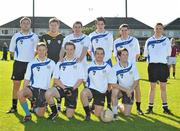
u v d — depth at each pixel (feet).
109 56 34.17
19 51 33.09
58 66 31.19
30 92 30.25
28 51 33.17
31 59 33.37
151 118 31.04
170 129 27.45
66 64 30.96
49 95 29.81
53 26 33.47
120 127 27.91
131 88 31.68
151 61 33.22
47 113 32.65
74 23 33.45
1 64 101.60
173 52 65.57
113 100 30.66
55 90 30.32
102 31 34.17
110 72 31.14
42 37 33.88
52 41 33.53
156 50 33.06
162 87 33.24
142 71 83.30
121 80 31.96
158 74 32.96
